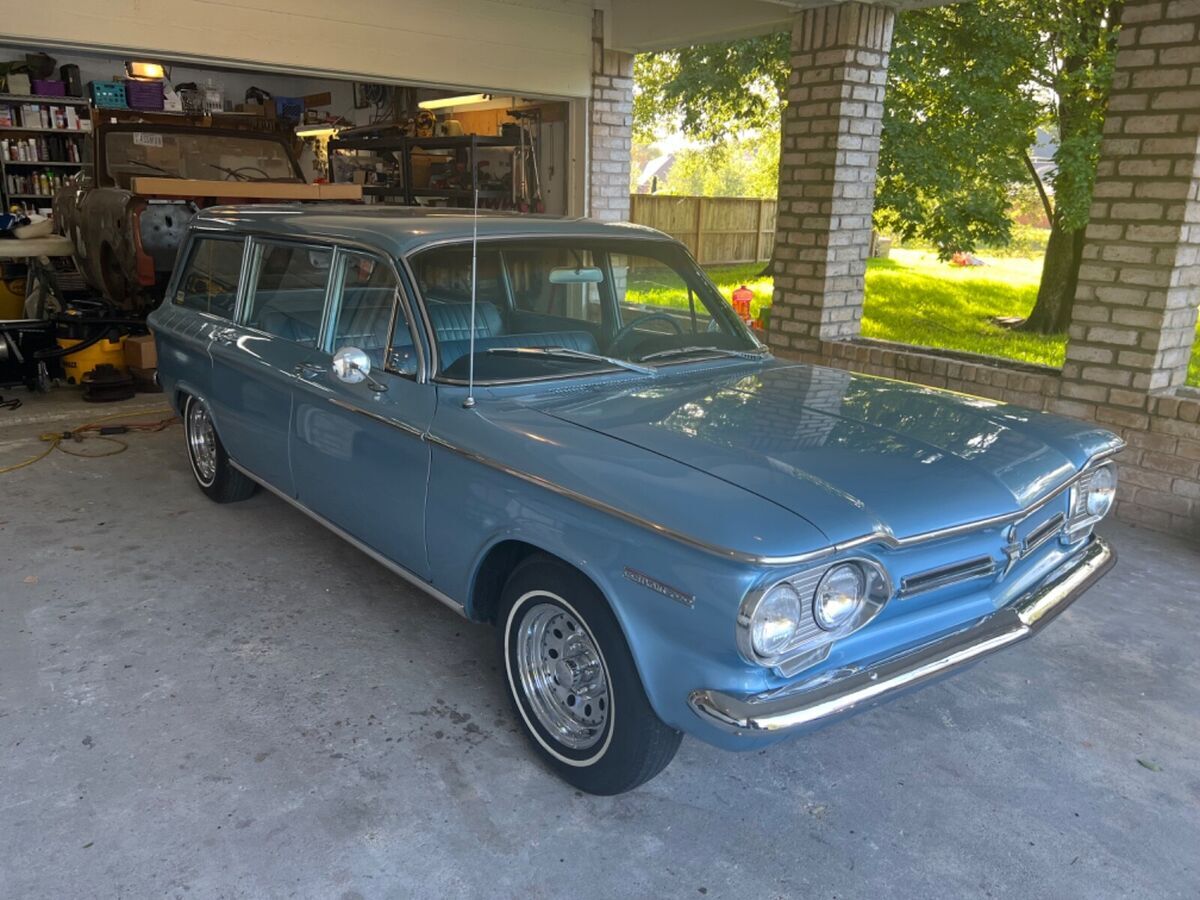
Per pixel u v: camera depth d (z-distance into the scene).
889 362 6.32
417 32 7.48
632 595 2.45
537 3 8.10
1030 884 2.55
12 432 6.54
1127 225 4.96
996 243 11.84
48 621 3.83
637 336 3.88
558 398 3.20
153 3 6.29
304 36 6.96
